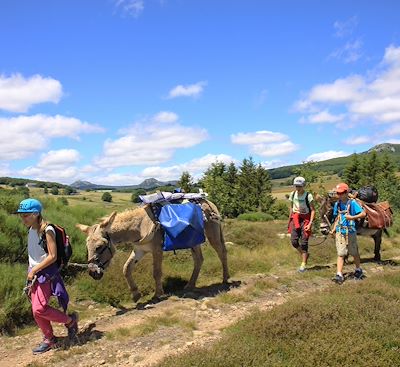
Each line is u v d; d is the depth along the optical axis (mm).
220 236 10141
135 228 8438
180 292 9359
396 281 9266
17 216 10539
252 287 9445
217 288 9688
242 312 7957
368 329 6004
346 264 12344
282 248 15055
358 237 16875
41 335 7148
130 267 8766
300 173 20922
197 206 9516
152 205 8906
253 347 5480
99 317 7914
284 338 5812
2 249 9555
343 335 5836
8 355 6348
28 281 6332
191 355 5238
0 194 13922
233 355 5207
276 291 9461
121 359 5879
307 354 5379
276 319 6195
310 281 10297
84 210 16188
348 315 6445
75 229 11430
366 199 12406
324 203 11531
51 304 8094
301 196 11188
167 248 8828
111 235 8141
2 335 7141
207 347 5688
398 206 33312
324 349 5438
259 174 43031
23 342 6848
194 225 9086
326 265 12344
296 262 12898
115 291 9078
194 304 8391
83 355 6055
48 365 5816
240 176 43281
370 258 13547
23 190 17266
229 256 12906
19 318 7527
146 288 9445
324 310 6430
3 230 10047
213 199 35281
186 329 6910
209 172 36781
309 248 13984
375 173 50938
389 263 12602
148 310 8102
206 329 7035
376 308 6840
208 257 12609
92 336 6699
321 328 6020
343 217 10078
